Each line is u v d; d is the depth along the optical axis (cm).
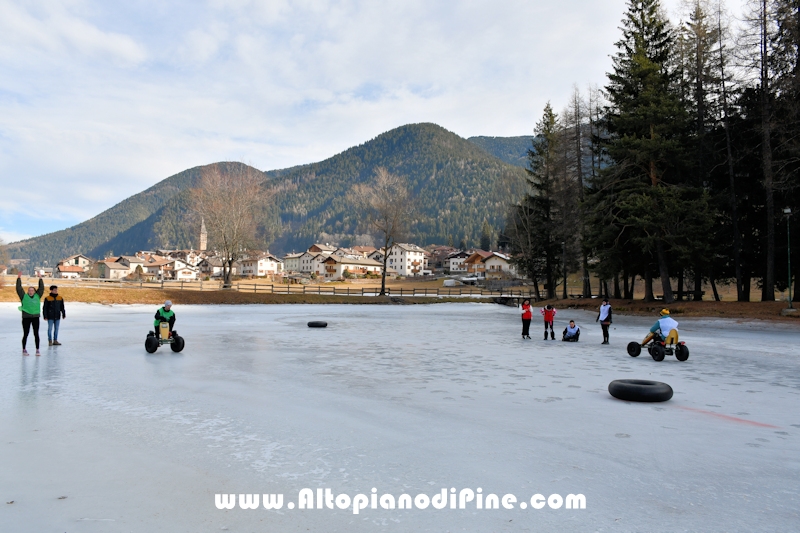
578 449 577
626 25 3900
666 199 3098
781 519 396
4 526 374
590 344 1798
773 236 3078
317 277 10588
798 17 2841
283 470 501
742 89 3369
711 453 567
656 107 3272
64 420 684
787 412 769
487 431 651
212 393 877
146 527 376
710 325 2656
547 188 5175
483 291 7812
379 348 1595
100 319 2664
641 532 373
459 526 382
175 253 16538
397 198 6134
